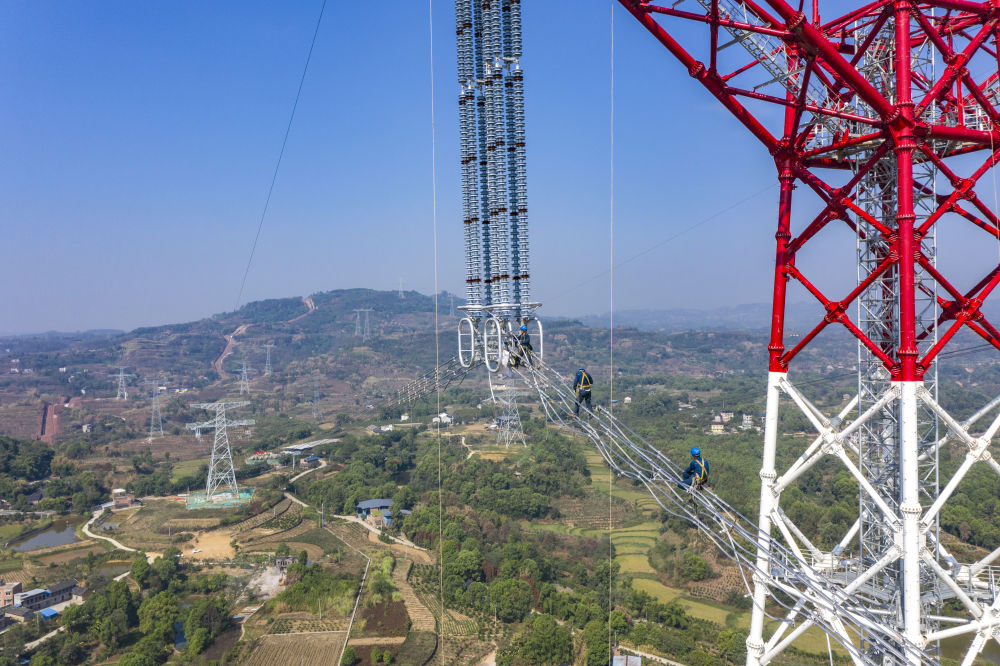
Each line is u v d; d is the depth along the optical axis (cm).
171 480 18450
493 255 3375
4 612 9475
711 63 2580
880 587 2914
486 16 3300
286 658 8494
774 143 2744
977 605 2530
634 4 2539
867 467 2931
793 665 7350
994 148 2525
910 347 2405
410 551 12281
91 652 8644
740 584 9844
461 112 3412
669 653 7919
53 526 14612
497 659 8212
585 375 3209
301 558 11425
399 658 8400
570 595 9750
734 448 18012
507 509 13800
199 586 10656
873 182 2842
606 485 15912
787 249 2759
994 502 11525
